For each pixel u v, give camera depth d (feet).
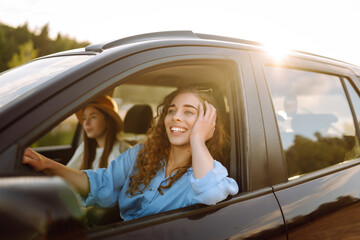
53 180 2.02
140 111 9.34
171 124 4.98
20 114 2.96
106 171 5.59
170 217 3.66
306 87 6.06
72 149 10.00
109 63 3.60
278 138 4.92
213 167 4.19
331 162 5.95
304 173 5.33
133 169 5.60
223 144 4.97
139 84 8.86
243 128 4.57
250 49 5.09
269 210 4.34
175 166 5.11
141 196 5.24
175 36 4.94
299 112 5.90
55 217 1.86
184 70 5.43
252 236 4.01
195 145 4.40
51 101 3.12
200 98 4.93
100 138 7.88
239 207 4.15
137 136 9.41
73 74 3.35
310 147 5.73
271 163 4.73
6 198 1.80
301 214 4.62
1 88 4.23
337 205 5.18
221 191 4.02
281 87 5.46
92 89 3.35
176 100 5.01
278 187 4.66
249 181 4.42
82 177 5.35
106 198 5.44
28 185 1.91
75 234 1.96
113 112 7.84
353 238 5.32
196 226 3.73
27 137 2.90
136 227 3.39
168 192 4.93
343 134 6.60
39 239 1.79
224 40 5.32
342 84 6.91
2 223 1.74
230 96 4.72
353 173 5.88
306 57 6.20
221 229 3.84
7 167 2.75
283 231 4.34
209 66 4.59
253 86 4.83
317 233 4.76
